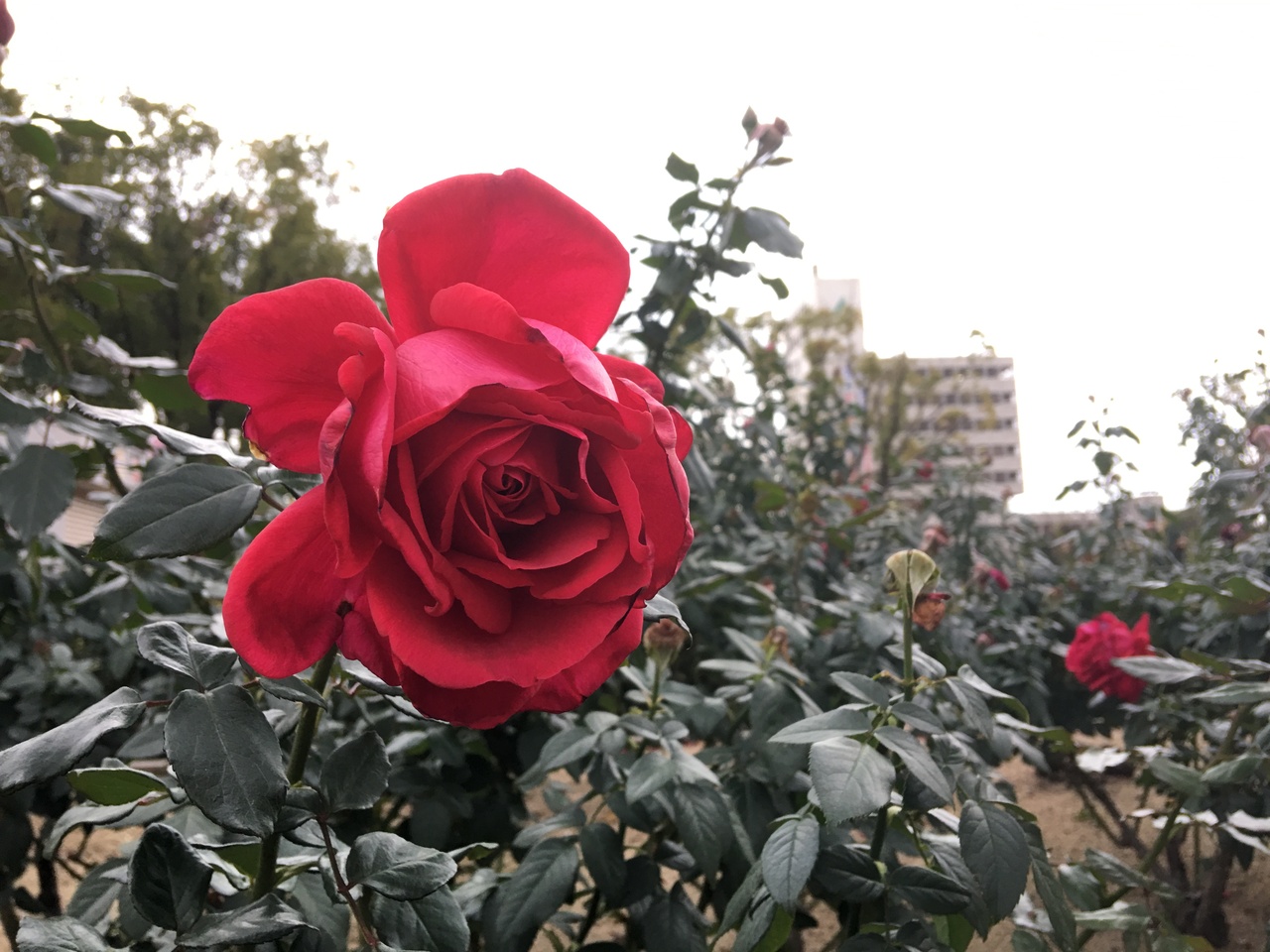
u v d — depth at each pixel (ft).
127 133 4.88
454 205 1.87
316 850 2.85
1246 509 10.62
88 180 28.43
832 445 16.20
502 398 1.65
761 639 6.68
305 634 1.74
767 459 12.16
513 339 1.73
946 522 15.38
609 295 2.04
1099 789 6.75
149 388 4.25
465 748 5.52
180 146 43.29
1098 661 7.09
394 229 1.83
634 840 5.70
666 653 4.31
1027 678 8.41
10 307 5.25
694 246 6.36
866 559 10.97
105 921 3.39
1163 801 7.90
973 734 4.82
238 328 1.72
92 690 6.11
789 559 8.09
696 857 3.41
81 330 5.29
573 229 1.95
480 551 1.66
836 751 2.64
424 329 1.93
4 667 6.18
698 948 3.56
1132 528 15.06
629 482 1.71
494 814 5.20
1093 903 3.68
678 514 1.85
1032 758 5.07
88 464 5.58
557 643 1.69
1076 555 15.64
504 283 2.01
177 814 3.46
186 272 43.29
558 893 3.53
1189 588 5.44
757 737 4.19
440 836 4.45
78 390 4.69
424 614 1.64
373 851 2.21
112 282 5.29
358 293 1.78
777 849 2.72
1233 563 9.69
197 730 1.84
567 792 6.44
